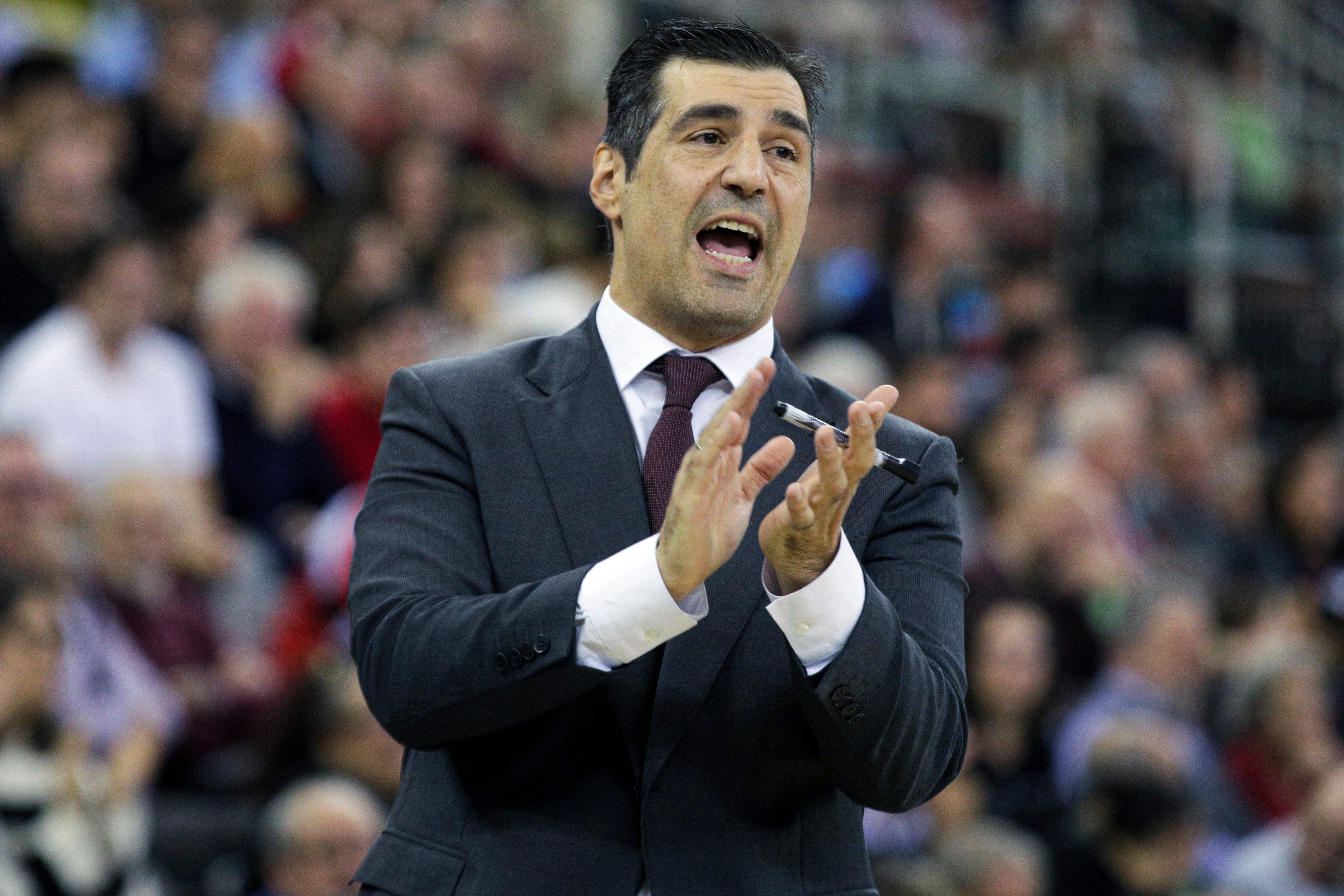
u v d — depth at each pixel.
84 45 24.33
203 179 22.08
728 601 6.70
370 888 6.57
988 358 29.86
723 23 7.21
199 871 14.30
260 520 19.00
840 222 30.92
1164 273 35.38
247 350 19.31
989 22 38.75
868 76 32.84
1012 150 34.66
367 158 25.22
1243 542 27.30
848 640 6.25
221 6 24.78
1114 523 24.25
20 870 13.29
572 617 6.15
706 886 6.40
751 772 6.55
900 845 16.47
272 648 16.81
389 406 7.14
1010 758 18.56
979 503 23.33
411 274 22.72
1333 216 38.72
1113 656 20.66
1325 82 43.53
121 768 14.70
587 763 6.59
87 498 16.81
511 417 6.99
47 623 14.20
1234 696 20.59
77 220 19.61
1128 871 16.81
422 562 6.63
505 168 27.34
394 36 27.84
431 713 6.27
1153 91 37.09
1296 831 17.58
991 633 18.59
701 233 7.02
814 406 7.30
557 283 22.17
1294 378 36.69
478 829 6.52
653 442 6.97
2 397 17.77
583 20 31.61
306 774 14.68
